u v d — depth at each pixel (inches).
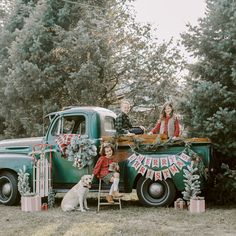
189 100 412.2
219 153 418.3
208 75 426.0
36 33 756.0
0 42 854.5
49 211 380.2
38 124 721.6
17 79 738.2
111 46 764.6
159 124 415.5
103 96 767.7
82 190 376.8
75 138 402.0
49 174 406.0
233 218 335.3
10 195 416.5
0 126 873.5
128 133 408.2
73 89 714.2
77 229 295.9
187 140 383.2
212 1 419.8
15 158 417.7
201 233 285.7
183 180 380.8
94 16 770.8
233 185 390.3
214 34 420.8
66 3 781.3
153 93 753.0
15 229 303.1
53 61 756.0
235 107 404.2
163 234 280.5
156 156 388.2
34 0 887.7
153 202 392.2
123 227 300.7
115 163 386.9
